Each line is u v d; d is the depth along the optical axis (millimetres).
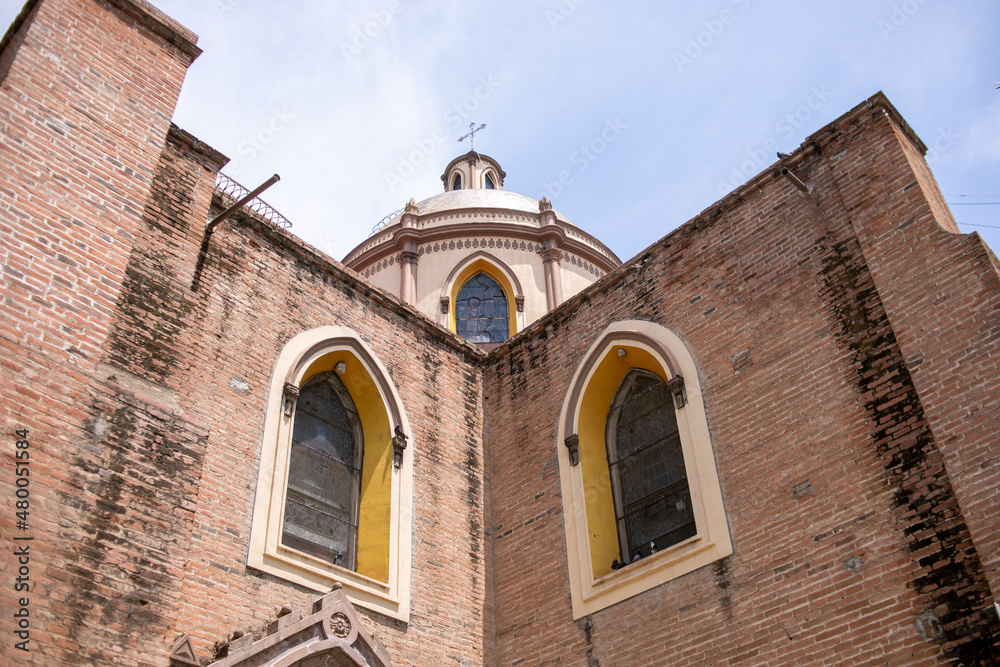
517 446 16250
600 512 14508
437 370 16797
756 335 13500
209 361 12664
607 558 14039
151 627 9688
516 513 15500
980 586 9742
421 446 15461
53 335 10273
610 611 13148
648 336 14961
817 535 11406
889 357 11719
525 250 27234
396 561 13719
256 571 11797
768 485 12234
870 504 11086
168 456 10875
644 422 14977
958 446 10445
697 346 14211
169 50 13594
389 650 12789
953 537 10180
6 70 11539
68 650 8828
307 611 11281
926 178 13336
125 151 12188
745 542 12102
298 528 13312
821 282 13047
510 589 14773
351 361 15281
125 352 11250
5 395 9477
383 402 15258
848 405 11883
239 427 12664
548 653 13586
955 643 9703
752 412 12945
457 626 13992
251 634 10891
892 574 10516
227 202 14289
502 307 26094
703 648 11836
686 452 13516
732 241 14672
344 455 14742
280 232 14992
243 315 13633
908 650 10023
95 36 12539
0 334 9727
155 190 12875
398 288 26594
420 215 28266
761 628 11375
